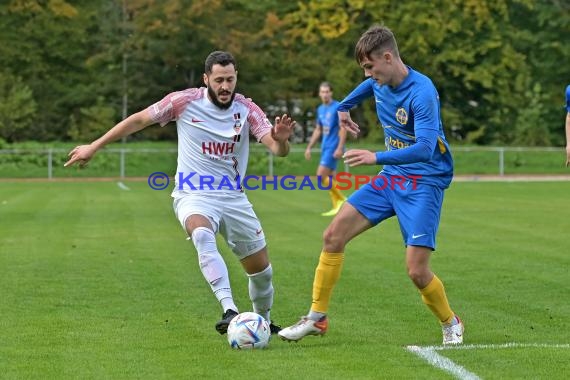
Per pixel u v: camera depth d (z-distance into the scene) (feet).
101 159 260.83
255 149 266.77
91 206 142.41
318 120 126.82
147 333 51.72
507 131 327.88
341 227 48.34
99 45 317.83
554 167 276.00
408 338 50.55
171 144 282.77
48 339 50.11
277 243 94.48
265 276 52.21
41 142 298.15
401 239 98.02
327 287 48.39
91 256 84.43
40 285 68.49
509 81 324.60
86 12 321.32
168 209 136.56
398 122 48.01
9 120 292.20
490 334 51.52
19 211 132.67
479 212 130.52
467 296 64.08
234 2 299.38
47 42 314.76
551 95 333.83
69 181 232.94
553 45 326.65
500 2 316.81
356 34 318.65
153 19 284.20
